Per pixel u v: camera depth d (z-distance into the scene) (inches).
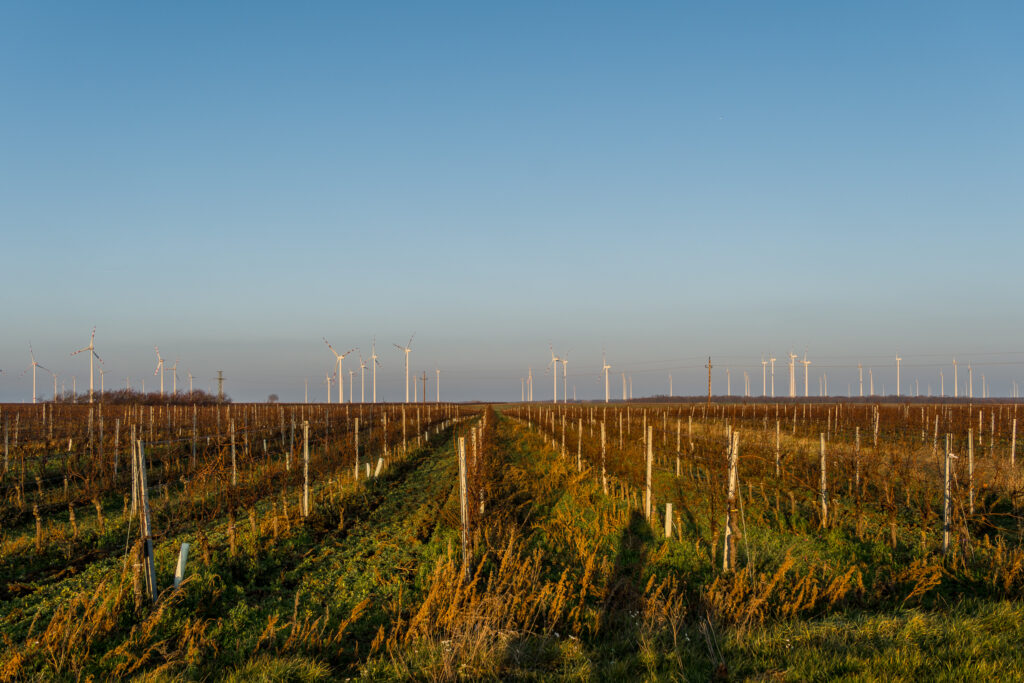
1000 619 306.7
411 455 1171.3
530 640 312.3
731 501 420.5
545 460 1064.8
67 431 1161.4
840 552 481.1
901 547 486.6
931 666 259.6
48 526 578.2
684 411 2219.5
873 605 370.0
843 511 590.9
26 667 295.7
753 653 288.7
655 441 1181.7
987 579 387.5
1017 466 741.9
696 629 324.2
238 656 313.6
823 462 546.0
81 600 351.3
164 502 652.1
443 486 804.6
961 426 1369.3
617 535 517.3
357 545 520.4
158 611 342.6
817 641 298.5
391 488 813.9
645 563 444.1
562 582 382.9
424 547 498.0
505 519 556.1
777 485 680.4
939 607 361.1
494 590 367.2
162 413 1692.9
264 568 452.1
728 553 422.9
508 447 1328.7
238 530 542.3
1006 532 533.6
